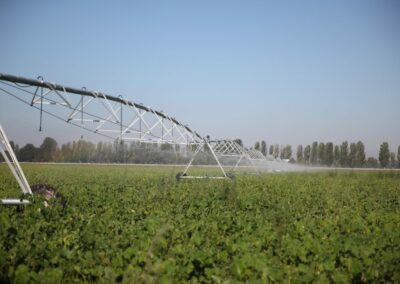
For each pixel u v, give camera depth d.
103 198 15.50
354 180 31.83
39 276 6.07
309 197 17.73
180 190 18.39
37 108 14.40
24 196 12.16
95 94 16.83
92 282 6.58
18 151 89.25
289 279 6.56
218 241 8.94
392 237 9.20
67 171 42.12
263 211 13.22
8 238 8.03
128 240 8.45
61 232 9.07
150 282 5.91
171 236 9.03
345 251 7.91
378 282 6.78
